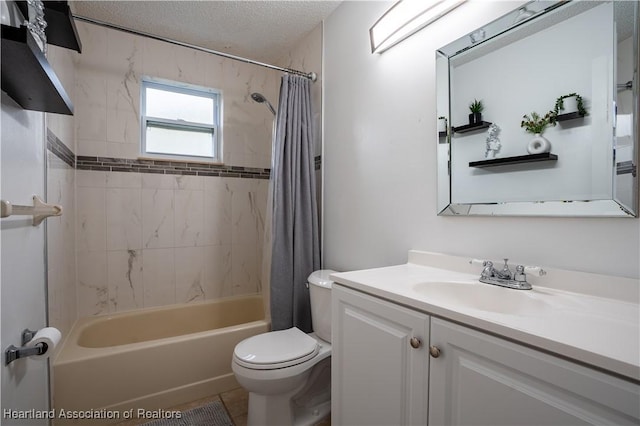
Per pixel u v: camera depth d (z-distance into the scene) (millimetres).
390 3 1604
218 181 2561
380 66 1659
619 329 638
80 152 2070
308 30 2242
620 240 854
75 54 2027
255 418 1412
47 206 909
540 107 1008
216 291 2549
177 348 1745
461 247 1257
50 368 1347
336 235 2000
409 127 1486
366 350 1029
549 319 698
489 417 682
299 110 2086
